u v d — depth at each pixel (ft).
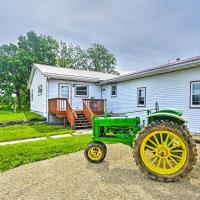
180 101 30.83
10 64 79.25
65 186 10.47
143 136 11.80
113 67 138.92
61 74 45.24
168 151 11.30
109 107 48.73
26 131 31.48
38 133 29.55
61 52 120.26
